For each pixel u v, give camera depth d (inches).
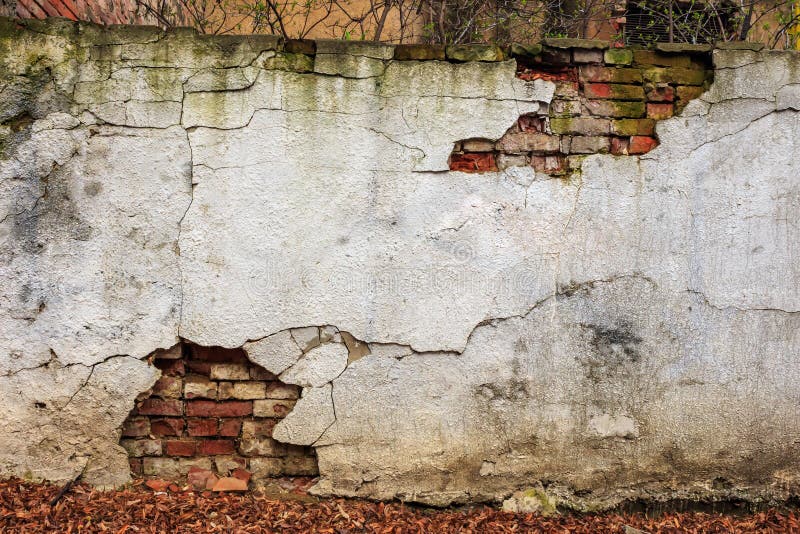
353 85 106.1
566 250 110.3
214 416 111.8
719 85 110.1
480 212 108.9
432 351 110.2
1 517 99.3
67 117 103.0
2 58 101.7
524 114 108.9
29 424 106.7
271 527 104.2
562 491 113.8
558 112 109.9
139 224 105.1
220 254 106.3
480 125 108.0
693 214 110.9
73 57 102.8
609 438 113.3
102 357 106.4
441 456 112.1
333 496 112.3
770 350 113.0
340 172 107.0
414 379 110.5
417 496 112.4
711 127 110.4
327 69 105.6
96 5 154.6
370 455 111.7
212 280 106.5
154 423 111.5
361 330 108.8
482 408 111.7
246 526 103.7
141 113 103.8
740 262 111.7
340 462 111.7
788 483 115.6
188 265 106.0
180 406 111.2
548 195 109.6
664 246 111.0
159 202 105.0
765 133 110.5
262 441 112.7
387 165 107.4
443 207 108.4
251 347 107.9
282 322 107.8
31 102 102.7
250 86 104.8
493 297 110.0
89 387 107.0
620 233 110.5
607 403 112.7
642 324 111.7
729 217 111.1
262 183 106.1
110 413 107.9
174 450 112.1
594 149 110.6
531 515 112.0
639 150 111.0
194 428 111.9
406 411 110.9
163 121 104.2
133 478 111.1
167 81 104.0
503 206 109.2
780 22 179.9
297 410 110.3
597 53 110.3
